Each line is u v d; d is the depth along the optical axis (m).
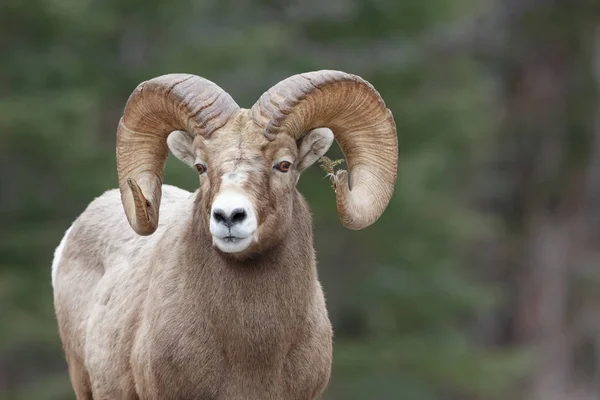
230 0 115.88
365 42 113.25
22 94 100.44
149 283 33.50
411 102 107.50
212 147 30.50
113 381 35.09
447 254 111.88
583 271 133.88
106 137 109.69
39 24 102.81
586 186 132.88
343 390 104.00
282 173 30.81
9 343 95.81
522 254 133.38
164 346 31.44
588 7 122.94
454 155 114.44
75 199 99.81
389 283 107.88
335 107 31.97
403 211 105.00
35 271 96.81
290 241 31.64
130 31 112.81
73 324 38.59
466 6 116.94
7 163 98.50
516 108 128.62
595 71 127.19
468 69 113.75
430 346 106.88
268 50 105.19
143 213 31.41
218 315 31.00
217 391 31.27
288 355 31.94
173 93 31.34
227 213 28.62
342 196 30.58
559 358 132.12
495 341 134.00
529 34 124.38
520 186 131.88
